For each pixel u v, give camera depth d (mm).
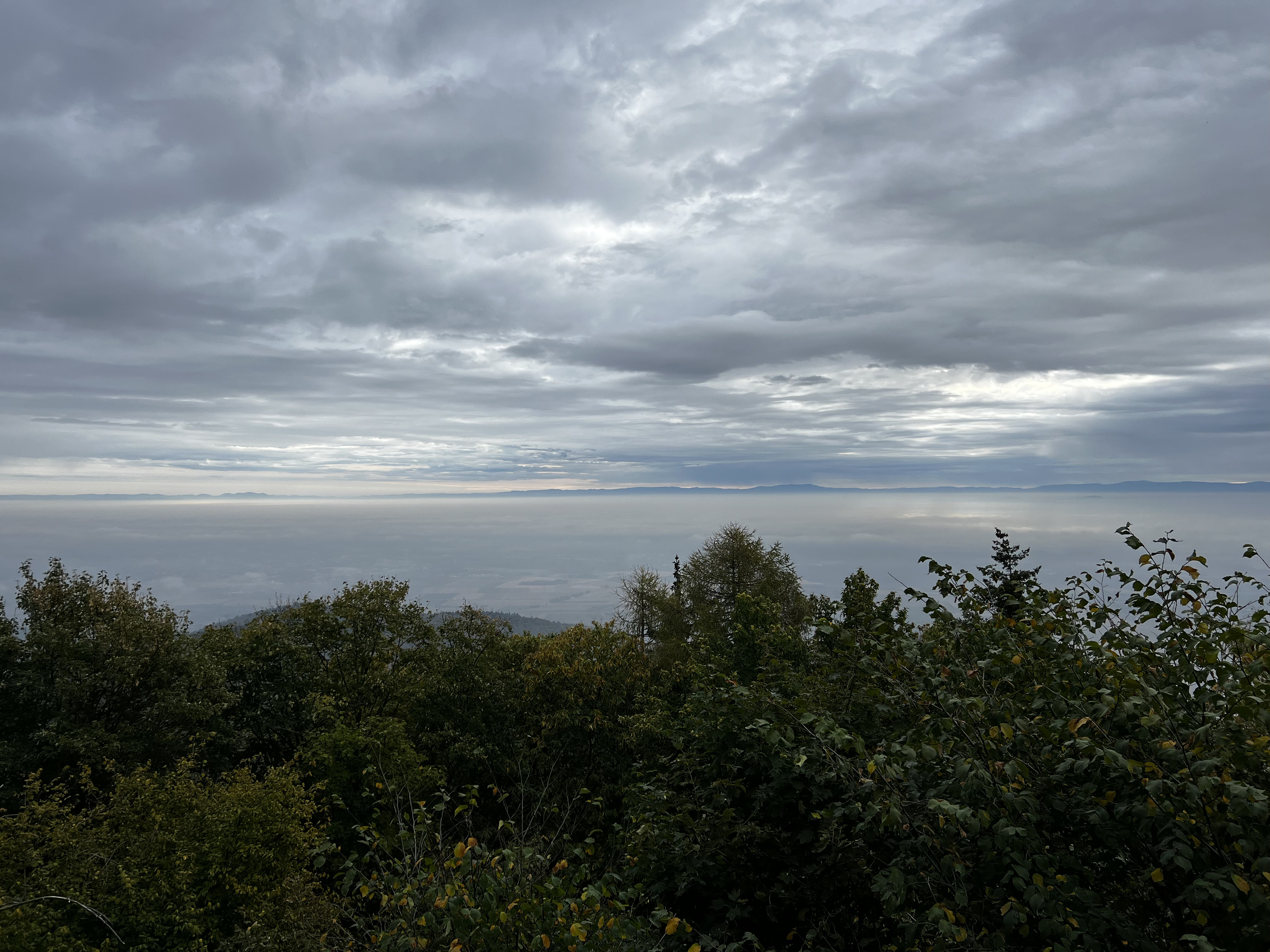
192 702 27156
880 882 4914
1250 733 4598
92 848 15664
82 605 29766
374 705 32938
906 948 5031
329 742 25188
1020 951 4980
